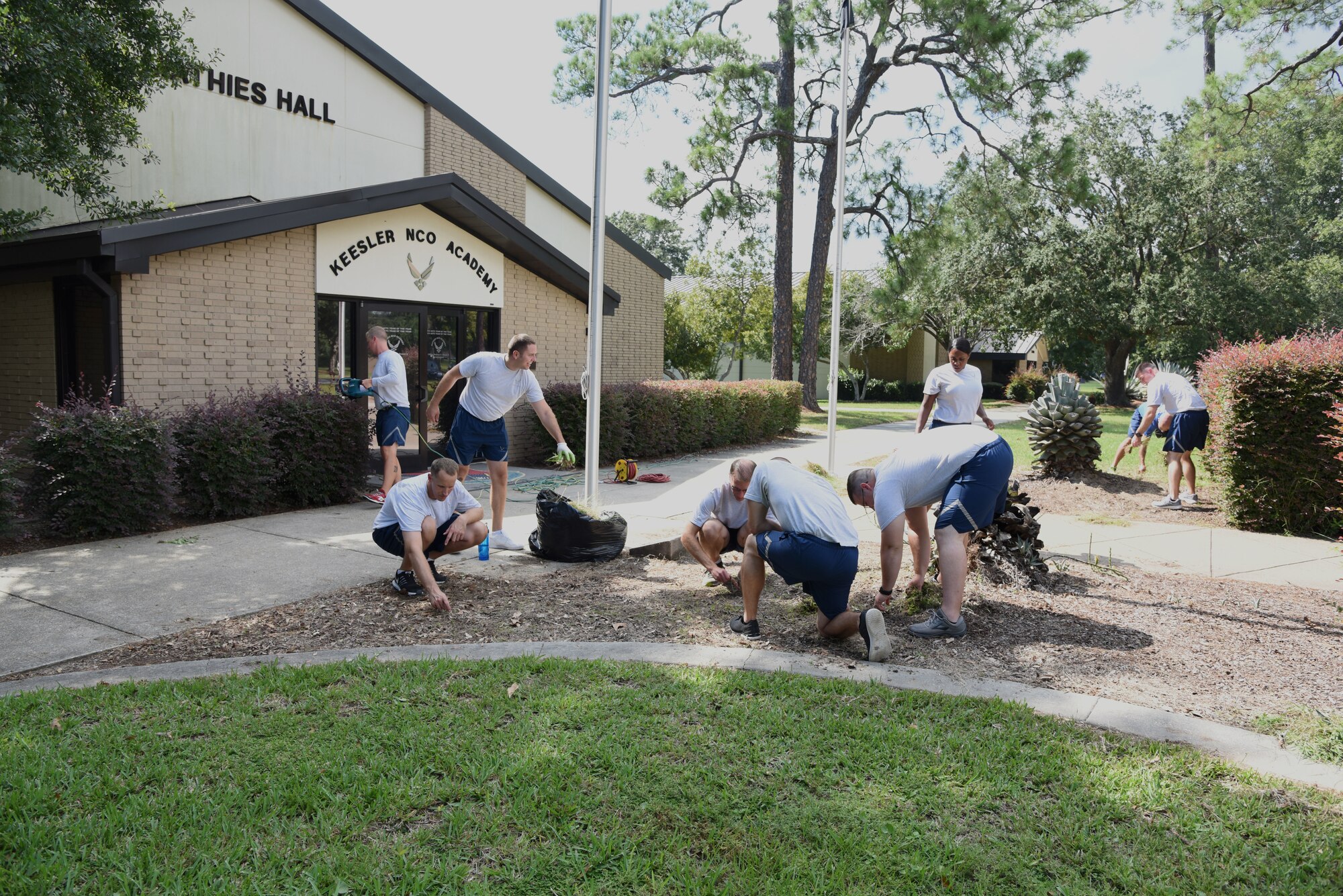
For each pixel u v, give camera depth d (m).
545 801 3.11
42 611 5.54
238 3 12.29
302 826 2.94
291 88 12.98
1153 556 7.49
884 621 5.30
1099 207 32.19
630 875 2.70
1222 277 29.83
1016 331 37.34
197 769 3.30
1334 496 8.20
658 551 7.48
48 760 3.34
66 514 7.51
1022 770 3.39
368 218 11.05
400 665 4.44
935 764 3.44
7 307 10.38
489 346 13.20
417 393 12.15
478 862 2.78
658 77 21.91
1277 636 5.20
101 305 9.63
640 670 4.40
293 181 13.07
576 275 13.78
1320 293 33.59
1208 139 21.38
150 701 3.97
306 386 9.68
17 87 7.44
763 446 17.20
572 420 13.23
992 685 4.28
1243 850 2.90
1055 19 20.38
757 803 3.14
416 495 5.73
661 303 19.02
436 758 3.41
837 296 12.50
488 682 4.20
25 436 7.70
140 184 11.50
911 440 5.28
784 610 5.70
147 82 9.13
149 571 6.55
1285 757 3.53
